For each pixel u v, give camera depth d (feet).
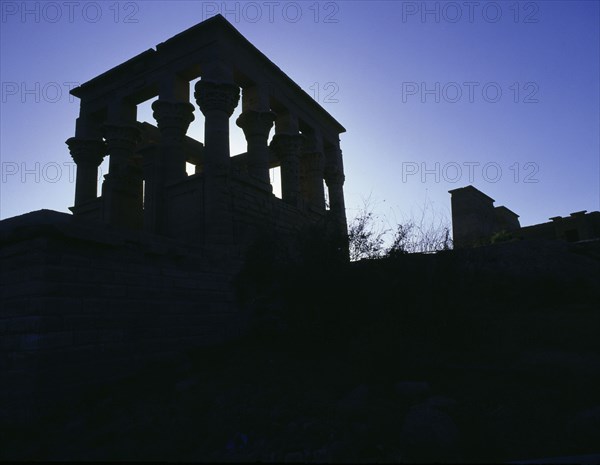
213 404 23.82
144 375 31.48
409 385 23.20
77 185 67.46
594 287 36.81
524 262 39.60
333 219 40.60
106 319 30.83
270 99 67.77
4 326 27.86
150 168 57.11
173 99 59.16
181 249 39.24
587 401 20.17
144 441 19.83
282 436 19.36
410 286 30.66
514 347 27.61
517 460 16.20
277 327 40.32
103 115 69.82
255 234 54.85
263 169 61.93
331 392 24.61
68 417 24.98
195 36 58.90
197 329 39.45
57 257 28.07
